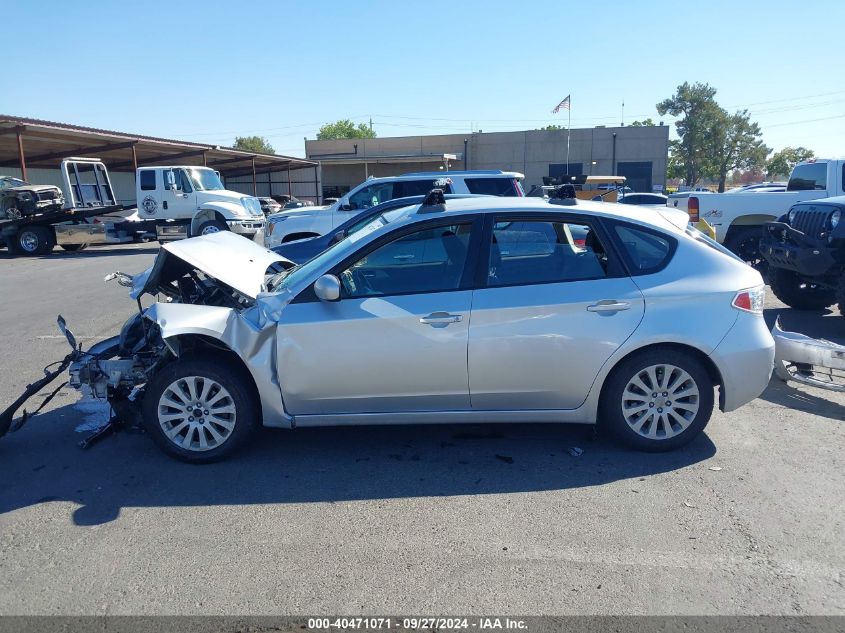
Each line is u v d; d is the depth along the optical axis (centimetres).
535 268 431
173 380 432
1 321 945
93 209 2058
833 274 770
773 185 1948
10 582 314
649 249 436
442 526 358
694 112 7019
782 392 565
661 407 436
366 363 422
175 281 532
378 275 436
